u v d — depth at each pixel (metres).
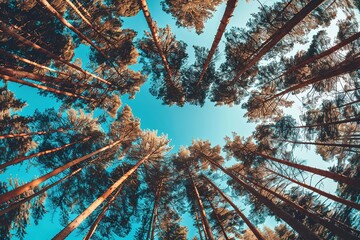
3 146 13.92
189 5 12.95
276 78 13.33
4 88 14.24
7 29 9.84
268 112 15.28
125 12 15.20
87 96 17.59
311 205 11.69
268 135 14.59
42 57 14.88
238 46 12.62
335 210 10.72
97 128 17.66
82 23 15.81
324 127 12.43
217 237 16.38
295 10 10.77
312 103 12.74
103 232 13.98
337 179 9.08
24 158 11.74
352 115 11.80
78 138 15.96
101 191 15.38
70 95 15.59
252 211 14.92
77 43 15.90
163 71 15.49
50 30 14.08
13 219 11.84
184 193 18.42
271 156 14.38
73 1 16.08
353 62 9.19
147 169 18.50
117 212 14.67
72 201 14.71
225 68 13.89
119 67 17.05
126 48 15.59
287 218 7.86
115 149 17.41
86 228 13.91
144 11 11.23
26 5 12.77
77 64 17.11
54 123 15.74
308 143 12.57
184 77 15.38
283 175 13.72
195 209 17.50
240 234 16.70
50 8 11.87
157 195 16.91
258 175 15.61
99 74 17.53
